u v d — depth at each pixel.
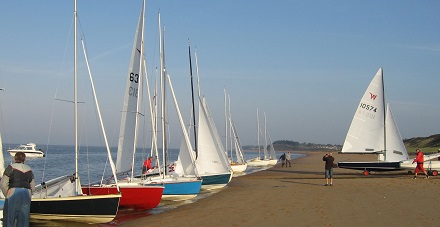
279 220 13.00
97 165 52.72
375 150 29.23
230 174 24.00
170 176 20.09
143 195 15.99
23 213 10.05
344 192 19.94
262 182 27.44
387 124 29.11
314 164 58.88
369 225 11.84
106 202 13.18
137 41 17.34
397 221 12.28
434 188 20.88
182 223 13.10
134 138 17.05
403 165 28.12
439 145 99.75
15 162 10.34
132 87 17.11
